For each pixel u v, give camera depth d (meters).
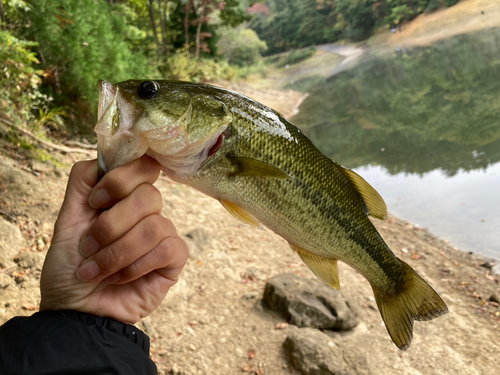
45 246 1.05
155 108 0.31
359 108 4.56
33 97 1.62
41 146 1.57
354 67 9.40
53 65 1.94
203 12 6.88
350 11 13.43
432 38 9.61
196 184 0.36
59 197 1.28
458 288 1.24
